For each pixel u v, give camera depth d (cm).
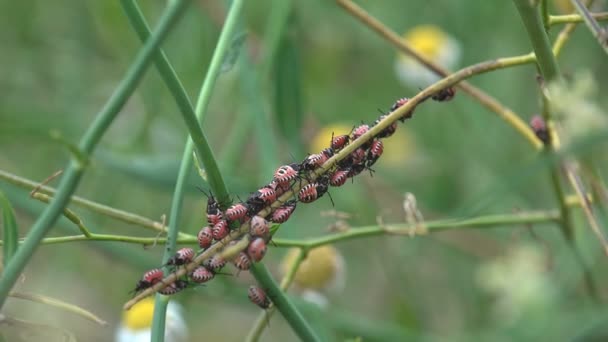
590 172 25
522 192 36
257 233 21
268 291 23
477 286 35
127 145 40
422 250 38
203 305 39
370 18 28
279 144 38
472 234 37
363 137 22
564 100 21
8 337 23
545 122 25
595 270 32
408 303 35
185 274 22
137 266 33
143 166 33
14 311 38
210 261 22
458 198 40
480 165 40
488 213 35
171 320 31
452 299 37
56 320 39
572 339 26
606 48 22
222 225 22
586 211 25
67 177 20
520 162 39
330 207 38
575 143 21
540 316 24
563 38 25
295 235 34
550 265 28
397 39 28
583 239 31
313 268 31
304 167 22
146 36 21
